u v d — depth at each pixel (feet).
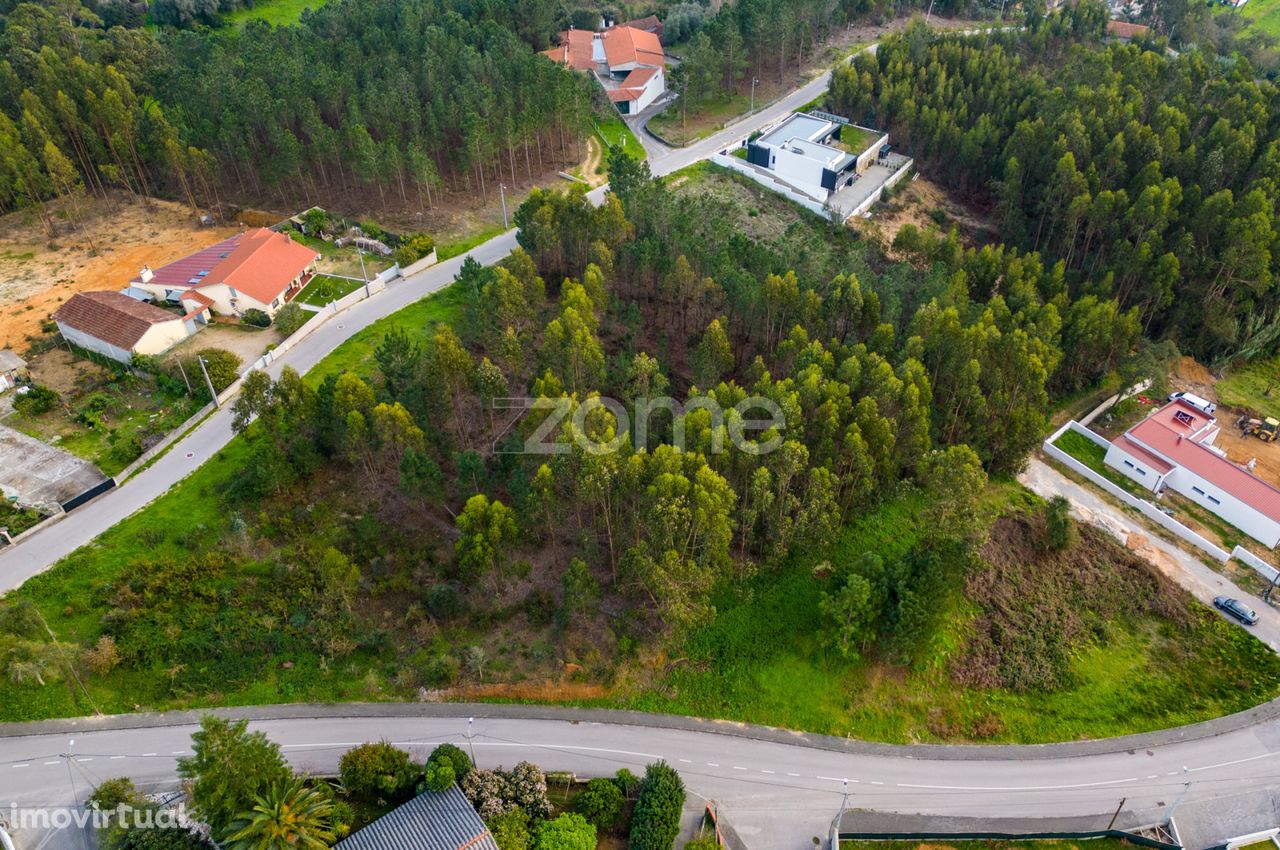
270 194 438.40
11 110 439.22
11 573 234.79
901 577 233.14
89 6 598.34
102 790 183.01
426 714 215.72
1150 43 568.82
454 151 457.68
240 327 341.21
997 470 301.63
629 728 218.79
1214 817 209.97
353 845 177.99
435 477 245.86
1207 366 372.17
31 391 294.66
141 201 433.07
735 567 250.78
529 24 583.99
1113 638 253.03
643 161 434.30
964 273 345.51
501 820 187.21
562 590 242.78
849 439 248.52
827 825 202.90
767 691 229.45
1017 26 614.34
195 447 283.18
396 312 355.15
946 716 230.48
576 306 303.89
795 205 451.12
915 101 497.46
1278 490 289.33
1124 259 374.22
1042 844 203.92
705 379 294.87
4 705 205.67
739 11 580.30
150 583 226.99
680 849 194.80
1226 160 404.98
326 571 224.12
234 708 212.02
